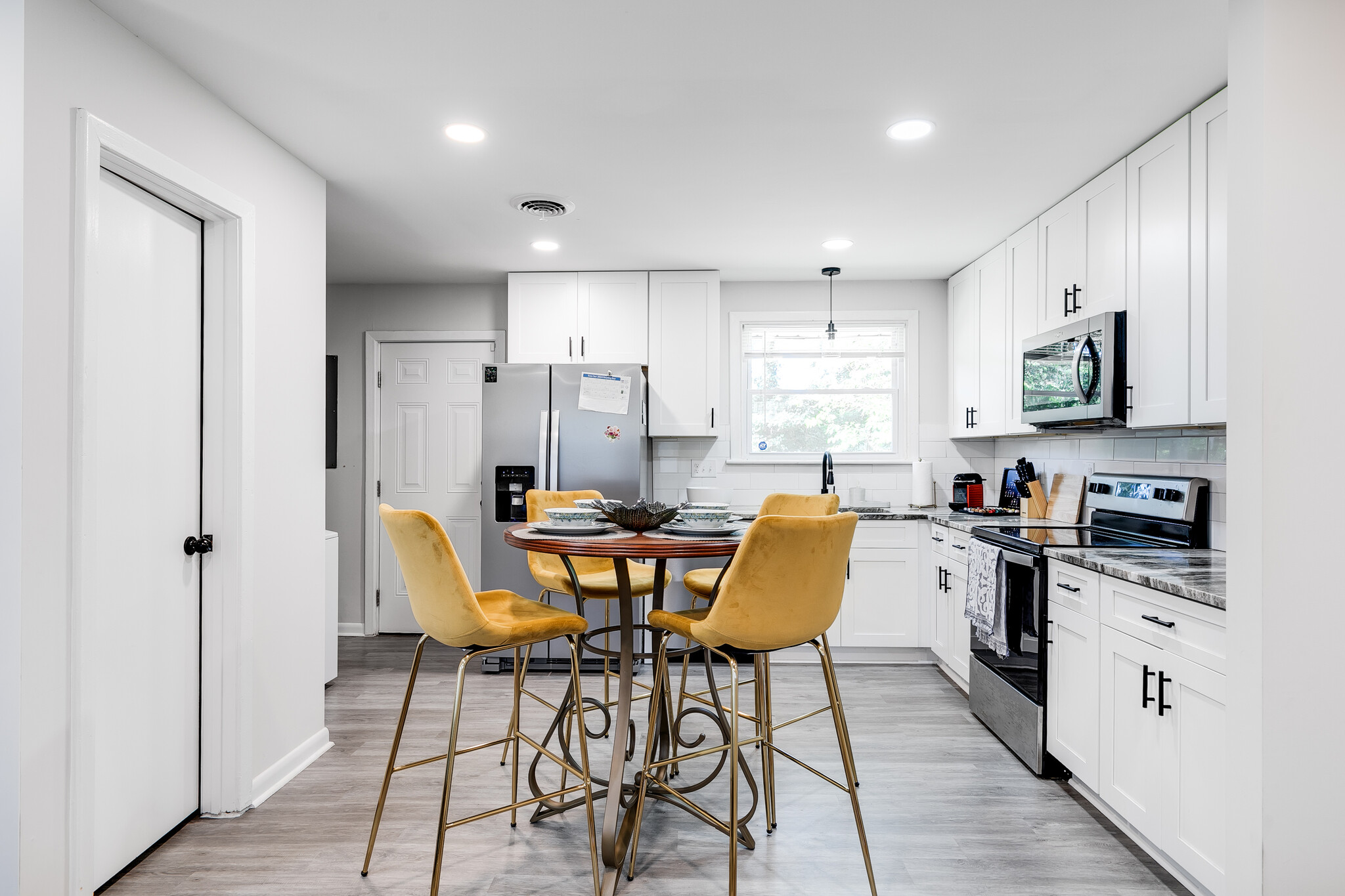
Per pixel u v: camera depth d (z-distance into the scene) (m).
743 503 4.89
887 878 2.10
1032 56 2.10
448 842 2.29
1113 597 2.29
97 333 1.84
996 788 2.68
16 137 1.63
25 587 1.67
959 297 4.54
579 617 2.12
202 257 2.43
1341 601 1.60
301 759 2.82
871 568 4.32
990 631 3.07
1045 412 3.24
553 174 3.00
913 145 2.70
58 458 1.75
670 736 2.70
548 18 1.92
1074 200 3.14
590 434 4.22
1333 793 1.59
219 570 2.42
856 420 4.91
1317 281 1.59
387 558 5.01
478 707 3.53
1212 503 2.64
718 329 4.57
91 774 1.82
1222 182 2.23
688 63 2.15
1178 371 2.43
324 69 2.18
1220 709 1.82
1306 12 1.59
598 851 2.24
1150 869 2.15
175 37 2.01
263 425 2.59
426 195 3.25
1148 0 1.83
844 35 2.00
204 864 2.15
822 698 3.70
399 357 5.01
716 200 3.30
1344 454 1.60
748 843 2.26
